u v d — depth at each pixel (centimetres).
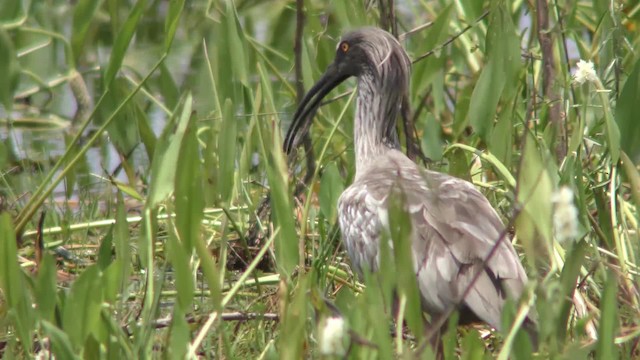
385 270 778
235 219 1362
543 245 930
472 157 1384
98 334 848
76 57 1284
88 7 1230
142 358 877
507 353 764
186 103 902
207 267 828
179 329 824
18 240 1284
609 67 1230
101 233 1388
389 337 762
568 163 1010
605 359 775
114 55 1161
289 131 1338
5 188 1510
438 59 1363
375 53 1241
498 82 1162
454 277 945
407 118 1316
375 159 1187
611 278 756
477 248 947
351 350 784
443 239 962
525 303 793
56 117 1788
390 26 1345
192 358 894
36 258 1184
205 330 916
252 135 1217
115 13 1245
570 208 782
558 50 1352
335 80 1292
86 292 823
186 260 816
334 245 1266
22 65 1780
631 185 1039
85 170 1622
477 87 1170
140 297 1155
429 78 1375
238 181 1265
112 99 1423
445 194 1008
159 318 1116
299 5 1336
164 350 871
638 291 1033
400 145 1381
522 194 856
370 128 1244
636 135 1062
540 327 788
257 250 1297
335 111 1456
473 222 977
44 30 1590
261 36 2123
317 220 1354
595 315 1016
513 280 930
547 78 1305
